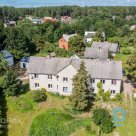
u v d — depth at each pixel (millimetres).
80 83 62250
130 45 137000
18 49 108375
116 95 68938
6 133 57531
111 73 69000
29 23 174750
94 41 128875
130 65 72125
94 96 70000
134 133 56062
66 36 130375
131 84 78312
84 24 184625
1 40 110375
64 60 73438
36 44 121875
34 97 68000
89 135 55719
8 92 70500
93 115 59156
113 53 113125
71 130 57781
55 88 72938
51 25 162000
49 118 61625
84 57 101875
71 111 63562
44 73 71500
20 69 93938
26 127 59750
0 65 86625
